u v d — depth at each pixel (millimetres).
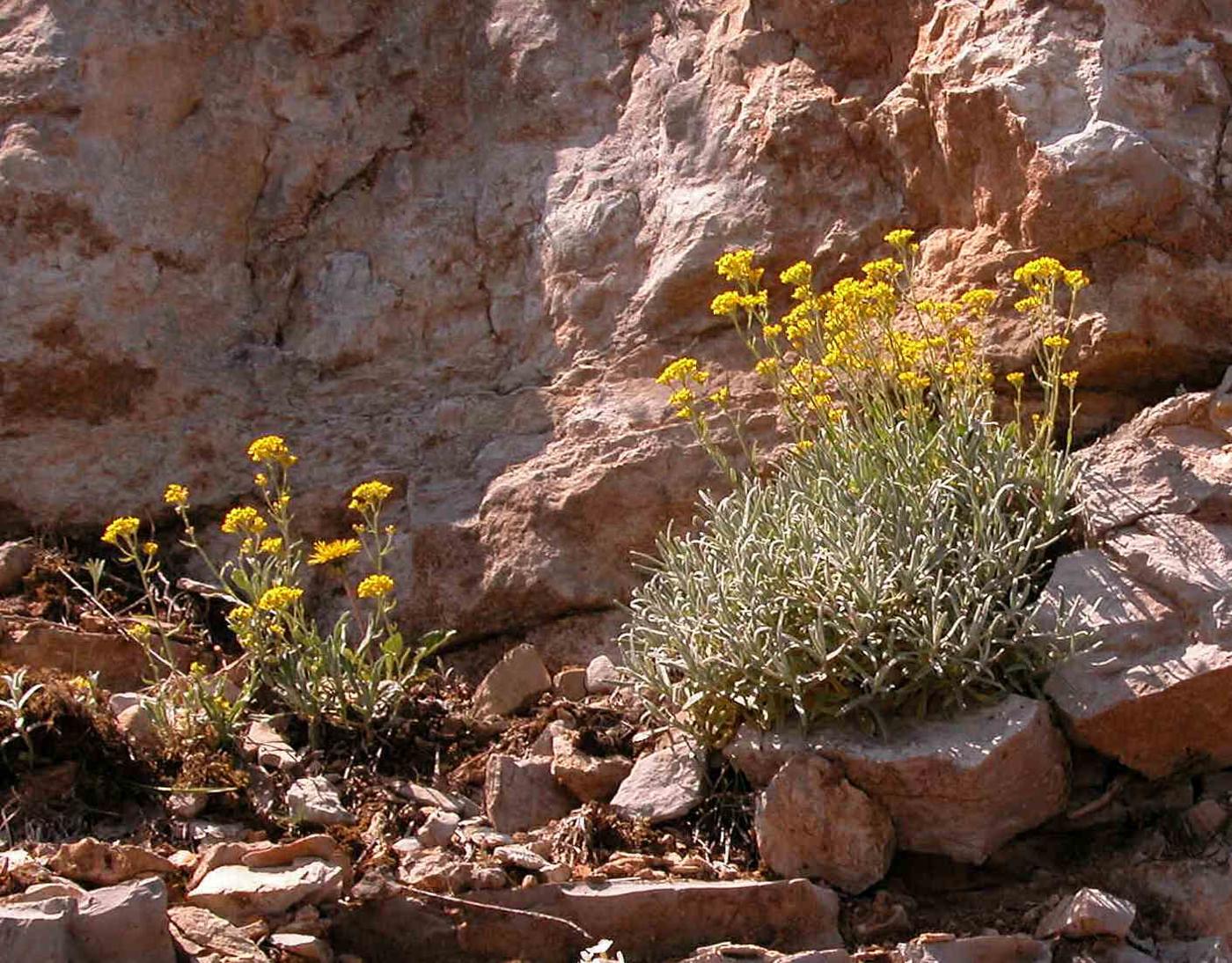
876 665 1402
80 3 1920
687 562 1539
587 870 1381
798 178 1792
